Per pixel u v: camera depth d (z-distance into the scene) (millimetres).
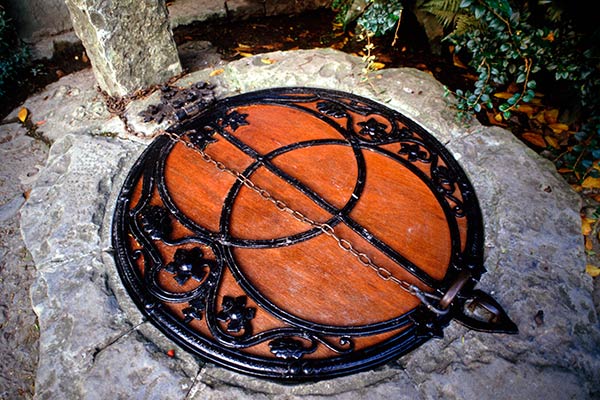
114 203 1979
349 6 3287
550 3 2148
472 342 1478
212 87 2492
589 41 1937
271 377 1431
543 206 1842
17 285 2000
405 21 3361
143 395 1396
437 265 1653
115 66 2357
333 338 1489
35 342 1829
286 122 2215
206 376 1438
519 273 1637
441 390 1386
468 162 2049
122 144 2229
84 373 1451
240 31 3480
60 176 2119
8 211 2277
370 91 2389
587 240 1866
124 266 1696
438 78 2891
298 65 2549
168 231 1772
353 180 1934
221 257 1681
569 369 1410
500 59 2139
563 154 2137
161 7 2373
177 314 1567
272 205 1848
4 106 2896
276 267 1651
